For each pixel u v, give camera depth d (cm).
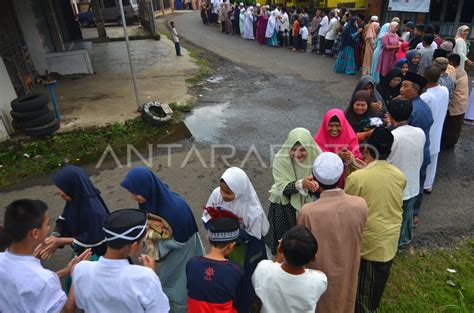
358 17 1278
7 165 713
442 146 689
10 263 220
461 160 650
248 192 313
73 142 783
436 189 566
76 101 1024
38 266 227
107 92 1100
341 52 1230
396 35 1013
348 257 274
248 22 1911
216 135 807
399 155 366
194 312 241
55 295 223
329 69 1312
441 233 473
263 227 325
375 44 1120
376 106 501
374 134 302
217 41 1938
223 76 1284
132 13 2573
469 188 568
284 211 345
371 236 303
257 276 248
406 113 364
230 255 331
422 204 531
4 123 775
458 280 396
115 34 2158
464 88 633
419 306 362
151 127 852
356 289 298
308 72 1286
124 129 829
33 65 1242
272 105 980
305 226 262
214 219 255
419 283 394
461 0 1392
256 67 1387
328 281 276
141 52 1669
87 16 2594
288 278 236
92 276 214
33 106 760
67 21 1848
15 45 1087
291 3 2167
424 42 821
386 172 300
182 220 307
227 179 301
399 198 303
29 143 770
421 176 448
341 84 1133
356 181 301
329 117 403
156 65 1418
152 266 261
